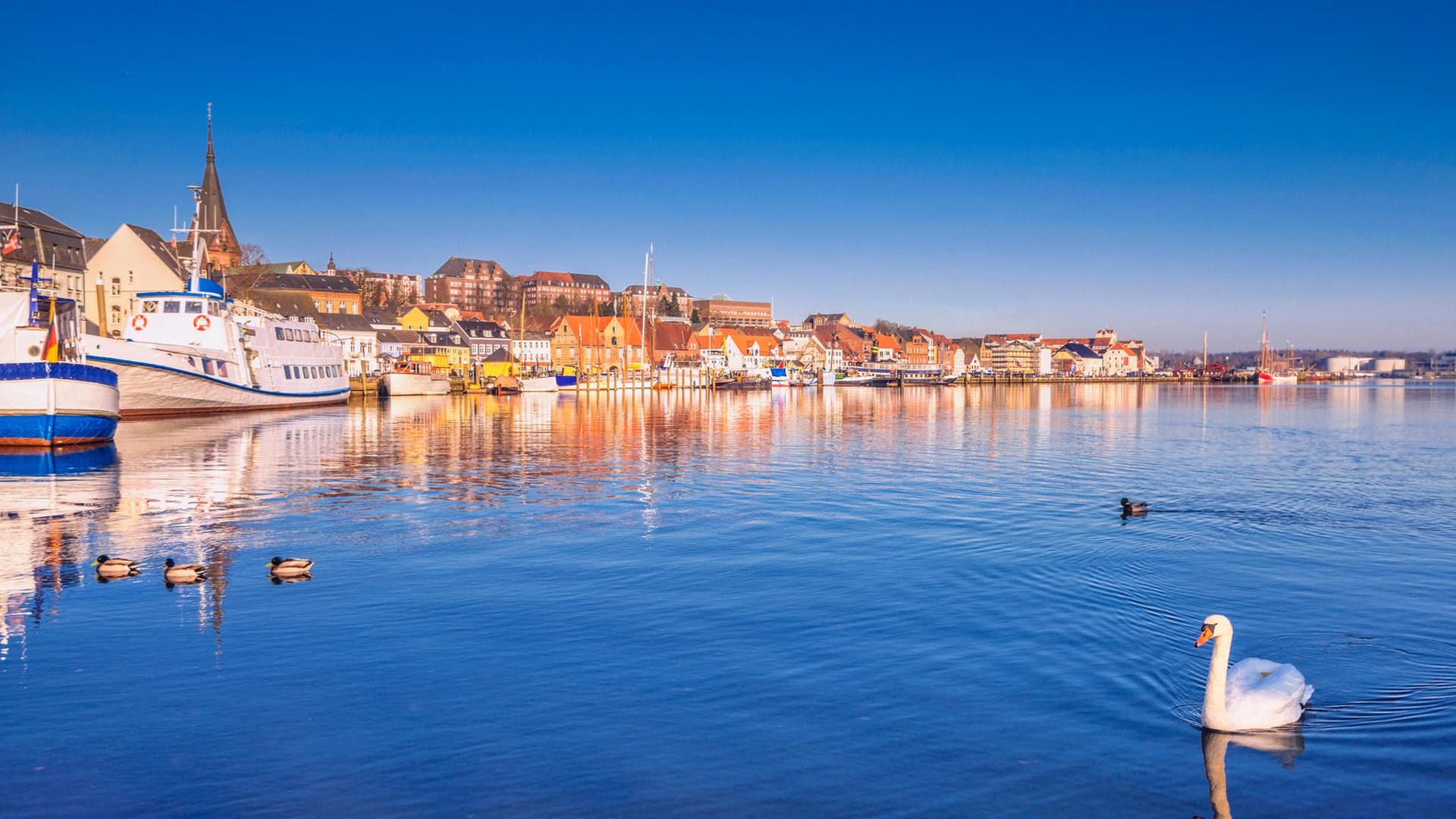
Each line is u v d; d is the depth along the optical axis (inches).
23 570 898.7
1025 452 2255.2
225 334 3412.9
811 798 444.8
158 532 1104.8
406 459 1978.3
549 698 564.4
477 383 6013.8
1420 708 553.6
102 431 2154.3
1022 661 633.0
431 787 451.5
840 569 923.4
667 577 884.6
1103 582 868.6
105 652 645.9
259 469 1748.3
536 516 1251.2
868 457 2118.6
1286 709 529.0
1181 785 460.1
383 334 7588.6
